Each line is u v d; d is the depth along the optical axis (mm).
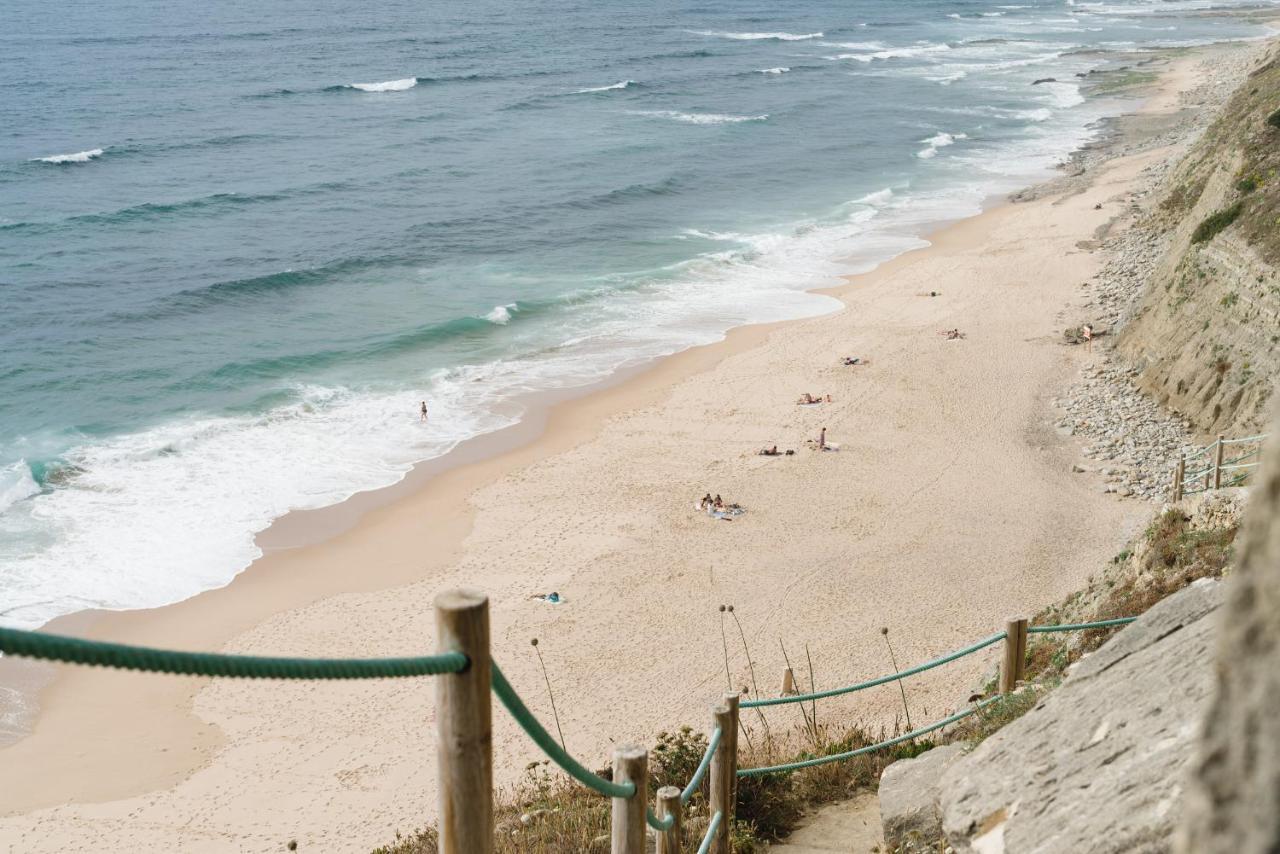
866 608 26359
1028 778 5688
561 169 72938
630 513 31828
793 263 54250
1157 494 30750
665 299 49625
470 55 122500
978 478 32875
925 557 28594
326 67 113750
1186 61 108938
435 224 61156
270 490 33406
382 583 28734
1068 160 72750
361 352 43938
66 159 74000
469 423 38000
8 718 24000
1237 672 2037
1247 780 1951
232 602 27891
